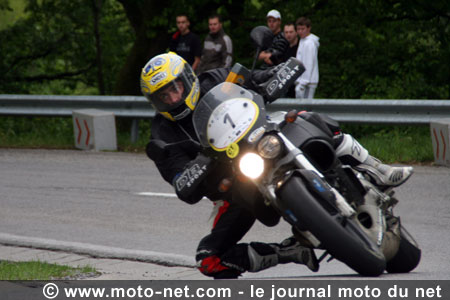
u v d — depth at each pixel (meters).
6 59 86.19
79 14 84.88
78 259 21.58
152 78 15.37
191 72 15.60
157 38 69.62
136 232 24.89
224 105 15.26
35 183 34.34
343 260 13.80
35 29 85.94
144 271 19.84
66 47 87.56
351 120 38.44
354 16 64.69
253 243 16.36
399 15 63.34
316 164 14.77
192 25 70.06
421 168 33.22
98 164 38.69
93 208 28.78
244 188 15.03
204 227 25.14
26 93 88.38
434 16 62.16
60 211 28.56
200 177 15.07
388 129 51.25
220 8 71.25
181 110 15.52
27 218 27.67
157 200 29.66
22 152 44.22
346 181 15.06
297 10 64.81
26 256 22.09
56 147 45.94
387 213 15.97
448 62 60.69
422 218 24.38
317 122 15.50
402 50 63.00
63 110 47.69
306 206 13.66
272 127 14.60
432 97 60.62
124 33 89.31
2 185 34.25
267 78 16.23
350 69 62.00
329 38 63.72
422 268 17.77
